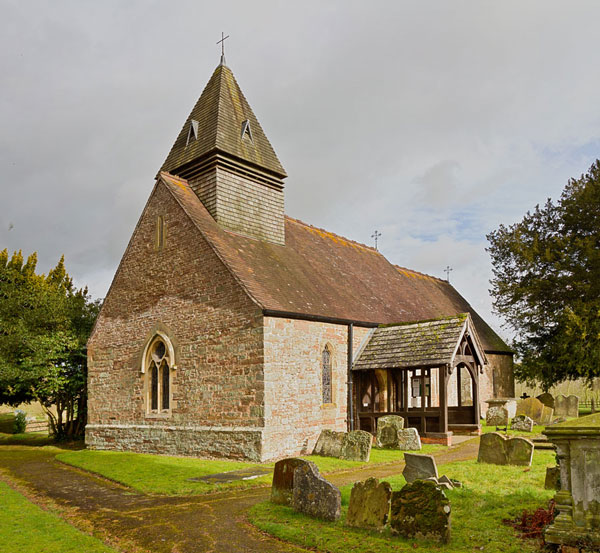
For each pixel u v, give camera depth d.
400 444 18.47
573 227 30.20
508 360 34.75
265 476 14.34
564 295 29.22
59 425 28.53
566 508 7.38
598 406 34.53
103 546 8.80
